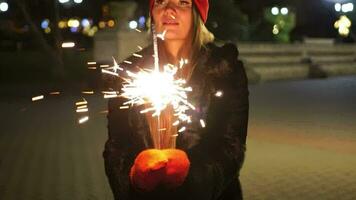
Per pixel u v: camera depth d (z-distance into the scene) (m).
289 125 11.95
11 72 23.69
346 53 30.19
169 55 2.74
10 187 7.30
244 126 2.65
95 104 15.20
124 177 2.58
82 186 7.32
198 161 2.54
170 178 2.30
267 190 6.95
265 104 15.73
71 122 12.47
